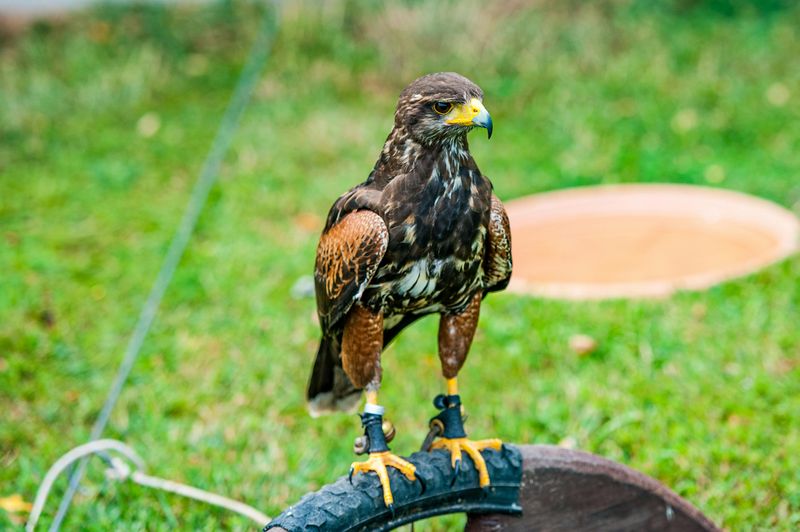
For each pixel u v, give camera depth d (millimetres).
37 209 14383
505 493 6141
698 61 19125
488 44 19391
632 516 6320
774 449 8820
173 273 12469
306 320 11438
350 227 6137
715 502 8234
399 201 6016
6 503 8438
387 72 18906
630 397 9617
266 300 11883
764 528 7973
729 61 19047
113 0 21297
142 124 17297
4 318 11453
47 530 8172
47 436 9531
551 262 12508
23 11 21109
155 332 11250
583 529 6270
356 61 19234
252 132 16734
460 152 6082
